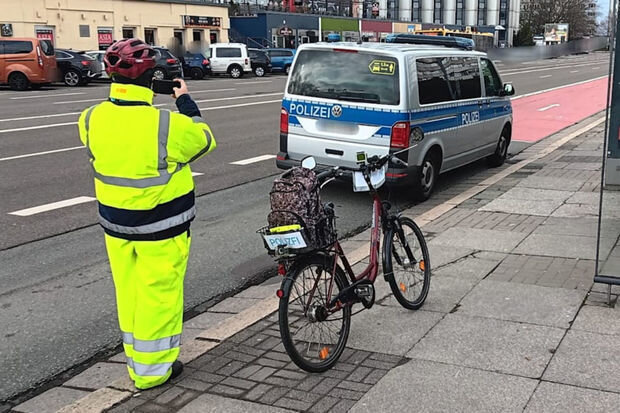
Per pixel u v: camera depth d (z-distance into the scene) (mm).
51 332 4812
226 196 8914
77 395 3932
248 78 36188
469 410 3373
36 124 15211
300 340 3873
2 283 5734
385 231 4641
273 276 5965
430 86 8336
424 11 95875
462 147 9344
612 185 4895
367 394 3588
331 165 8219
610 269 4672
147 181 3506
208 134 3697
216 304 5328
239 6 54906
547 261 5715
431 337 4273
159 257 3635
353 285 4176
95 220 7684
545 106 20891
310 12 59281
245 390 3709
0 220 7617
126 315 3766
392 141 7805
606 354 3922
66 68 28188
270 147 12836
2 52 25391
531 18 92375
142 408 3566
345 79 8102
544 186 8906
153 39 40844
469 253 6023
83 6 36375
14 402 3885
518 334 4250
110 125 3484
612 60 4867
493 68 10469
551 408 3355
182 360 4105
